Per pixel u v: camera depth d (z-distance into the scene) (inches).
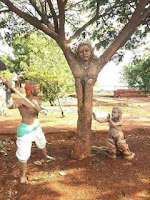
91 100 158.4
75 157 165.2
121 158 169.0
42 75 372.2
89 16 238.4
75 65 157.1
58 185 126.5
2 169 149.3
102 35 244.1
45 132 251.8
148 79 1189.1
